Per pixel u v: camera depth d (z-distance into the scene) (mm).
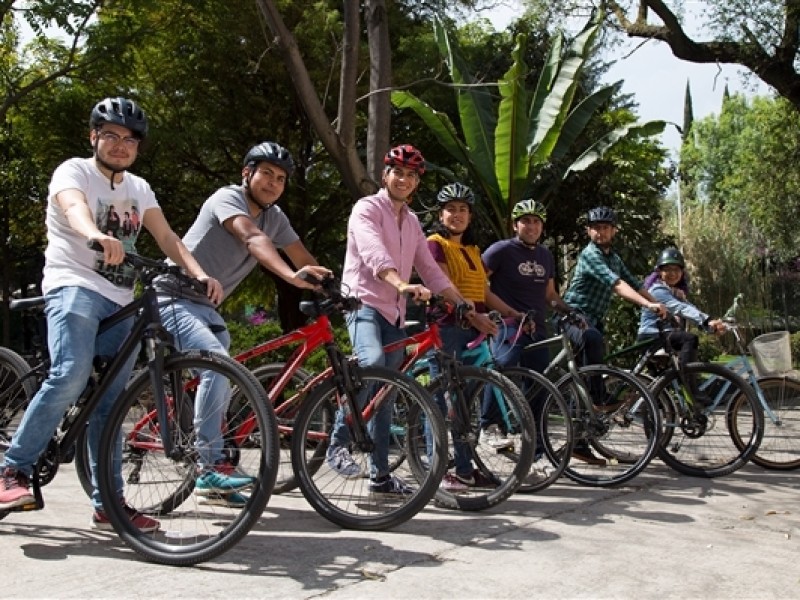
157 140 12562
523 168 10484
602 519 4293
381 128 8578
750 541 3912
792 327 24375
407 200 4633
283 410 4543
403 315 4551
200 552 3236
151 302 3451
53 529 3793
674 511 4531
